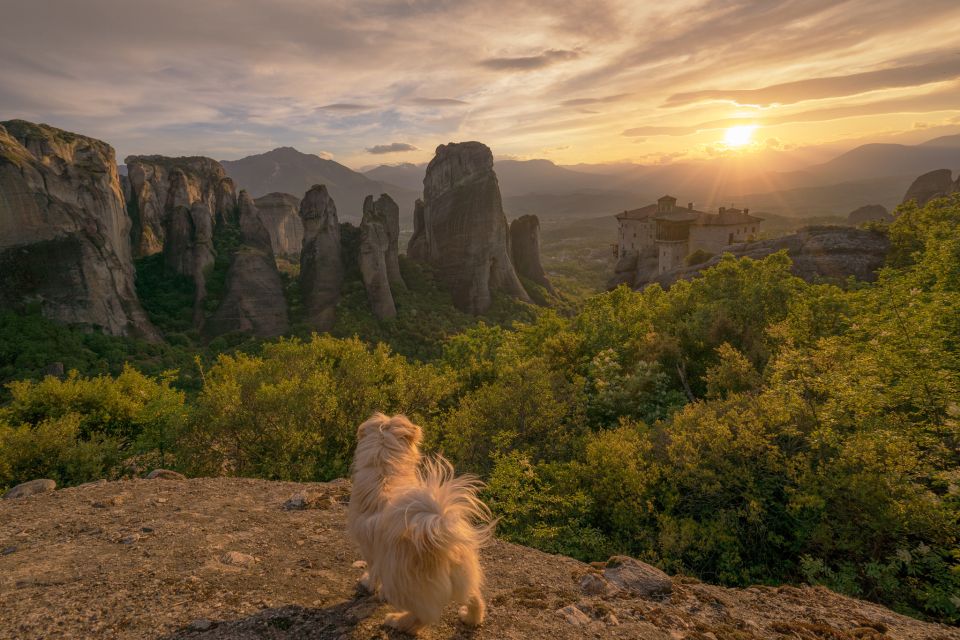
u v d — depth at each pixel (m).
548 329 42.09
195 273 128.75
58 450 16.23
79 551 5.45
